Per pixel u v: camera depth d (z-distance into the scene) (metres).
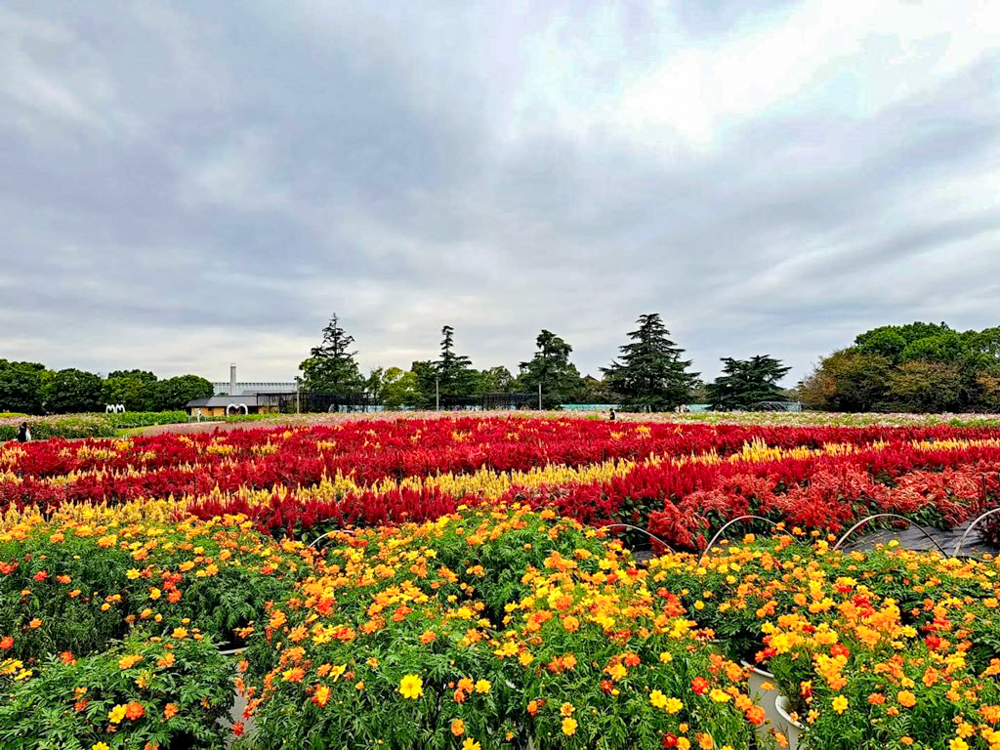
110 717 2.45
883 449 10.27
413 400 62.12
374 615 3.10
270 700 2.79
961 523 6.77
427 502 6.43
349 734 2.42
